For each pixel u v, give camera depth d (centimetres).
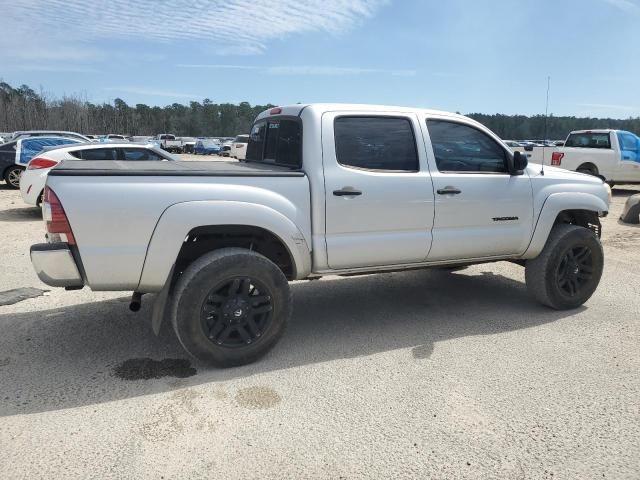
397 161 439
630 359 408
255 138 512
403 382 368
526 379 373
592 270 527
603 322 493
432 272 684
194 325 365
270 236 399
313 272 416
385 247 432
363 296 577
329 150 409
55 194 338
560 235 509
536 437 301
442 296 577
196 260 373
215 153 4819
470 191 464
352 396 347
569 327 479
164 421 313
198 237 396
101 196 343
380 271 448
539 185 504
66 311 505
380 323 490
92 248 346
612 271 691
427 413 326
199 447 288
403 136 443
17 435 295
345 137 419
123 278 356
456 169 468
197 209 361
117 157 1008
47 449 283
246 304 380
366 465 274
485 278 655
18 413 319
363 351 423
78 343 429
